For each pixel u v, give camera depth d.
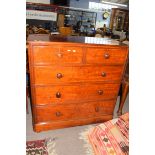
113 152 1.50
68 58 1.66
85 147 1.78
